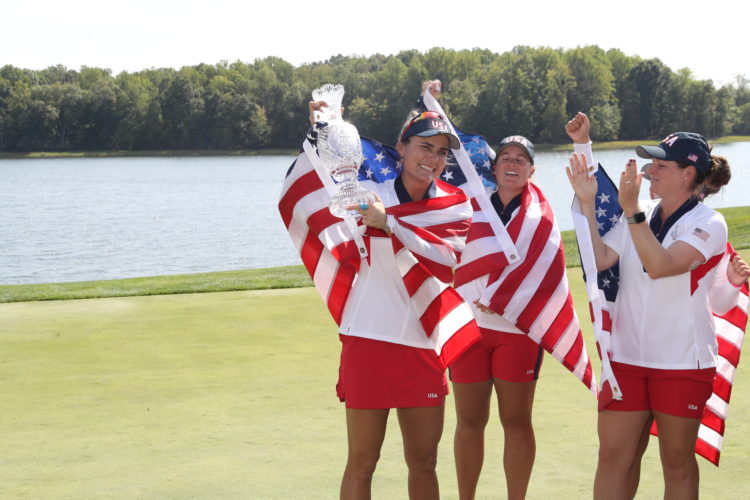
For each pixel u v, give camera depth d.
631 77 126.81
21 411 5.61
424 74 124.62
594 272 3.70
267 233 32.84
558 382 6.28
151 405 5.73
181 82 131.88
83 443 4.96
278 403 5.75
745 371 6.33
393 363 3.48
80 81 151.75
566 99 116.75
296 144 134.12
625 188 3.47
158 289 10.96
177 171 88.25
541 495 4.15
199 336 7.96
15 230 35.19
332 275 3.64
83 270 24.27
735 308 4.06
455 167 4.49
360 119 124.94
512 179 4.44
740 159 87.38
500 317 4.20
